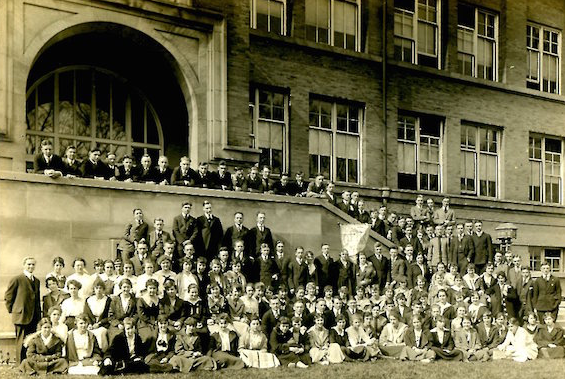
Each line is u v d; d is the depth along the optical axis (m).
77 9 15.83
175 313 12.49
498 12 26.20
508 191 25.78
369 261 16.62
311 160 21.22
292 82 20.56
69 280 12.01
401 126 23.34
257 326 12.93
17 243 13.24
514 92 26.05
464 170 24.88
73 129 17.70
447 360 14.29
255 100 20.05
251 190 16.77
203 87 17.67
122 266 13.09
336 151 21.77
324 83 21.27
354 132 22.20
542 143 27.33
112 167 14.95
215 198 15.69
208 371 11.90
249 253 15.20
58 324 11.75
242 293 13.83
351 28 22.53
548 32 27.61
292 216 16.77
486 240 18.75
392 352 14.23
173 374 11.50
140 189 14.65
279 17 20.86
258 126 20.08
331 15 22.05
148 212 14.74
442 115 24.03
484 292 16.94
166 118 18.59
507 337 14.96
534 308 17.34
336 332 13.99
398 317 14.89
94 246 14.02
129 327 11.64
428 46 24.31
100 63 17.91
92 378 10.83
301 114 20.73
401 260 16.80
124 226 14.40
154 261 13.41
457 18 24.92
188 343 12.23
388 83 22.75
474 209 24.47
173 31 17.20
